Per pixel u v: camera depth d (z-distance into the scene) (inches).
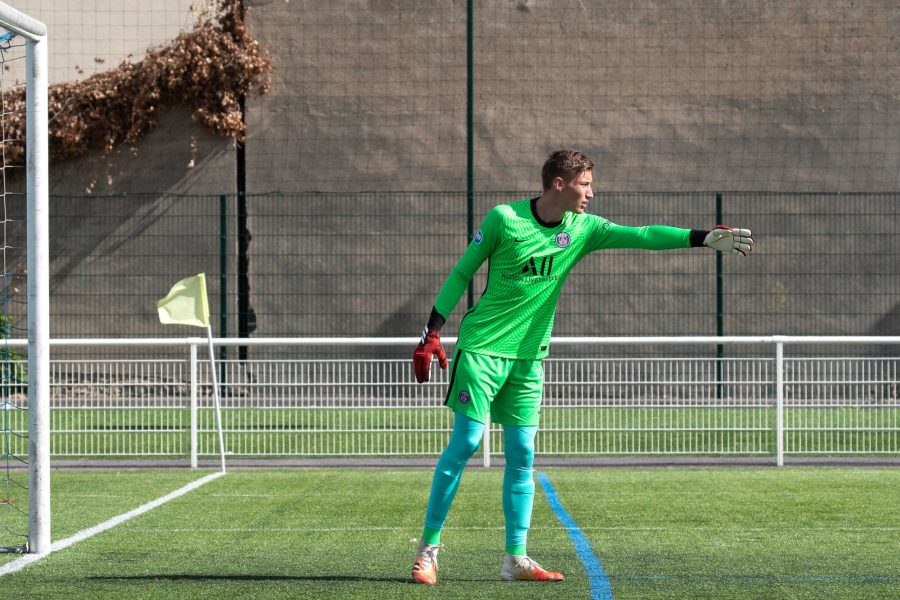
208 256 2060.8
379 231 2043.6
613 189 2079.2
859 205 2030.0
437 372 1184.8
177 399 1195.3
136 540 708.7
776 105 2082.9
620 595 534.6
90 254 2075.5
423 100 2096.5
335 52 2101.4
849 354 1983.3
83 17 2166.6
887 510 845.8
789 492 949.2
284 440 1197.7
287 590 545.3
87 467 1166.3
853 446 1207.6
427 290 2018.9
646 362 1187.9
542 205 557.3
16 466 1116.5
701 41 2081.7
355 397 1190.9
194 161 2098.9
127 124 2101.4
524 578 571.2
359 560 634.8
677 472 1105.4
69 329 2069.4
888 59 2082.9
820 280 2009.1
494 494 932.0
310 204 2054.6
